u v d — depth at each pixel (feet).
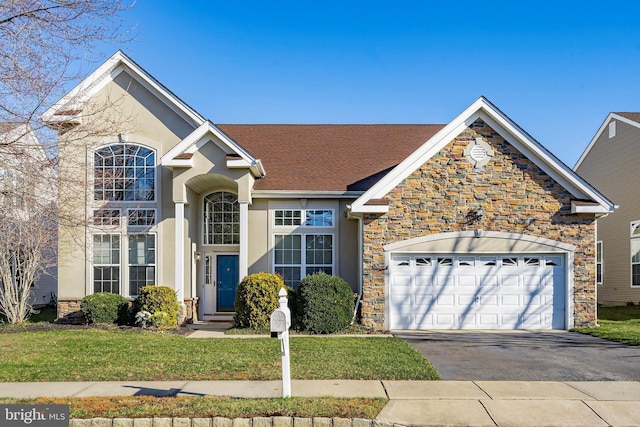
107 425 21.75
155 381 27.86
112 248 53.47
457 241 47.55
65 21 31.17
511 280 47.96
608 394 25.57
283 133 67.72
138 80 54.24
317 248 55.26
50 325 48.75
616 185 77.97
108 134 40.29
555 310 47.75
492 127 47.73
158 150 53.83
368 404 23.53
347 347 37.17
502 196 47.62
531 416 22.52
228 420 21.85
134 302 50.03
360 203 46.62
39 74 31.76
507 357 34.40
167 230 53.42
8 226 41.01
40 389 26.32
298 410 22.59
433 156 47.67
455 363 32.48
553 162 46.98
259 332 45.16
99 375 28.96
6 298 50.88
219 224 57.06
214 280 56.70
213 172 50.83
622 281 76.02
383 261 47.26
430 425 21.53
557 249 47.57
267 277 47.78
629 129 74.59
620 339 40.83
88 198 45.16
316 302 45.24
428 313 47.70
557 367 31.40
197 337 43.14
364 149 63.52
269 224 55.06
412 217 47.55
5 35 30.17
